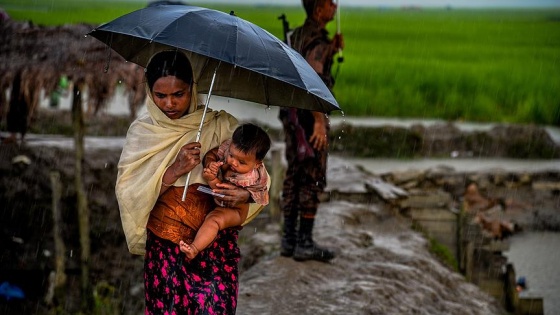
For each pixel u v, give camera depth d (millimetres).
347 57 33656
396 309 6465
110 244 10945
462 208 9625
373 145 18906
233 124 3811
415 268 7641
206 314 3629
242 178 3682
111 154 11922
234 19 3668
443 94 27219
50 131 14750
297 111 6184
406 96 26828
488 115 26125
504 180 15352
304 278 6641
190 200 3688
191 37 3463
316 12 5914
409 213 9875
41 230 10961
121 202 3666
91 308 9609
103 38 3844
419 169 15625
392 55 35750
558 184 15422
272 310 6008
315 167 6352
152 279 3721
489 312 7562
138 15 3678
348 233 8297
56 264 9734
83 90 10008
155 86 3553
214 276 3699
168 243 3688
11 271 10531
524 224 13461
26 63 9672
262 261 7035
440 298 7246
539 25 53281
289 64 3574
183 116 3678
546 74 31219
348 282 6727
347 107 25516
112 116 15281
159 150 3650
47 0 43344
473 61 35000
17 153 11492
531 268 11477
